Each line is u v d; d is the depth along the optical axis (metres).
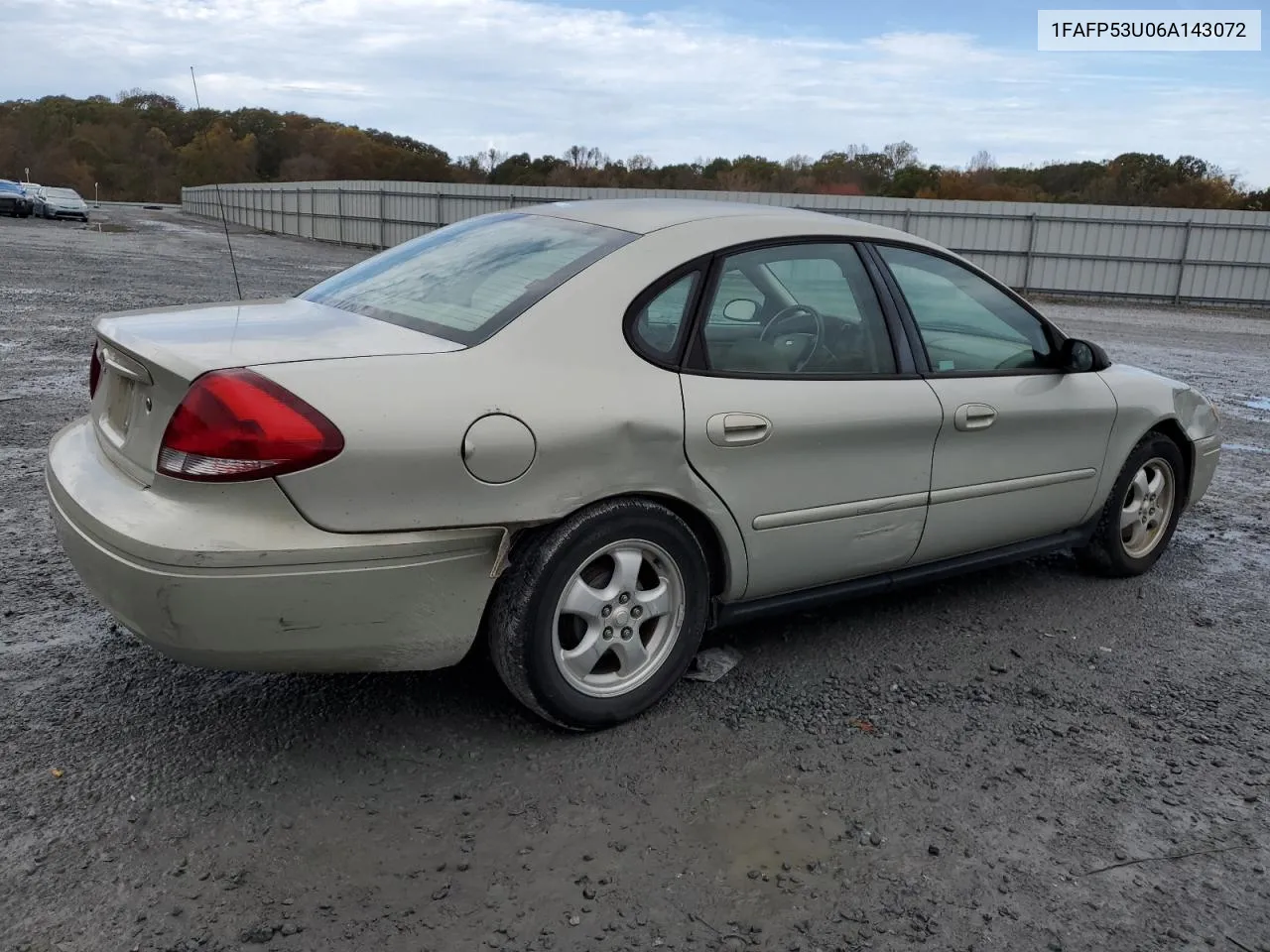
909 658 3.71
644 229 3.22
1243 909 2.41
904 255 3.72
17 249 23.45
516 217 3.66
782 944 2.20
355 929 2.17
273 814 2.55
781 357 3.27
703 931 2.23
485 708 3.14
